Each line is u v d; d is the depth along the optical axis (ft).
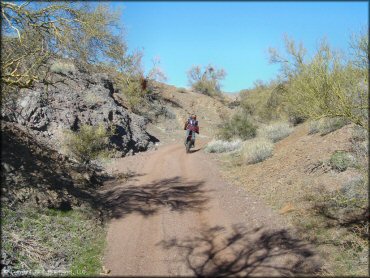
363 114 26.32
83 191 37.50
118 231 29.81
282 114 78.07
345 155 35.09
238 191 39.93
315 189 32.91
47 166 37.19
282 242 25.76
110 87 93.71
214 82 170.50
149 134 85.15
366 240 23.85
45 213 29.66
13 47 34.86
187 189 41.45
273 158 49.52
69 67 65.05
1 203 27.71
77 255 25.23
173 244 26.96
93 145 49.60
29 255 23.72
